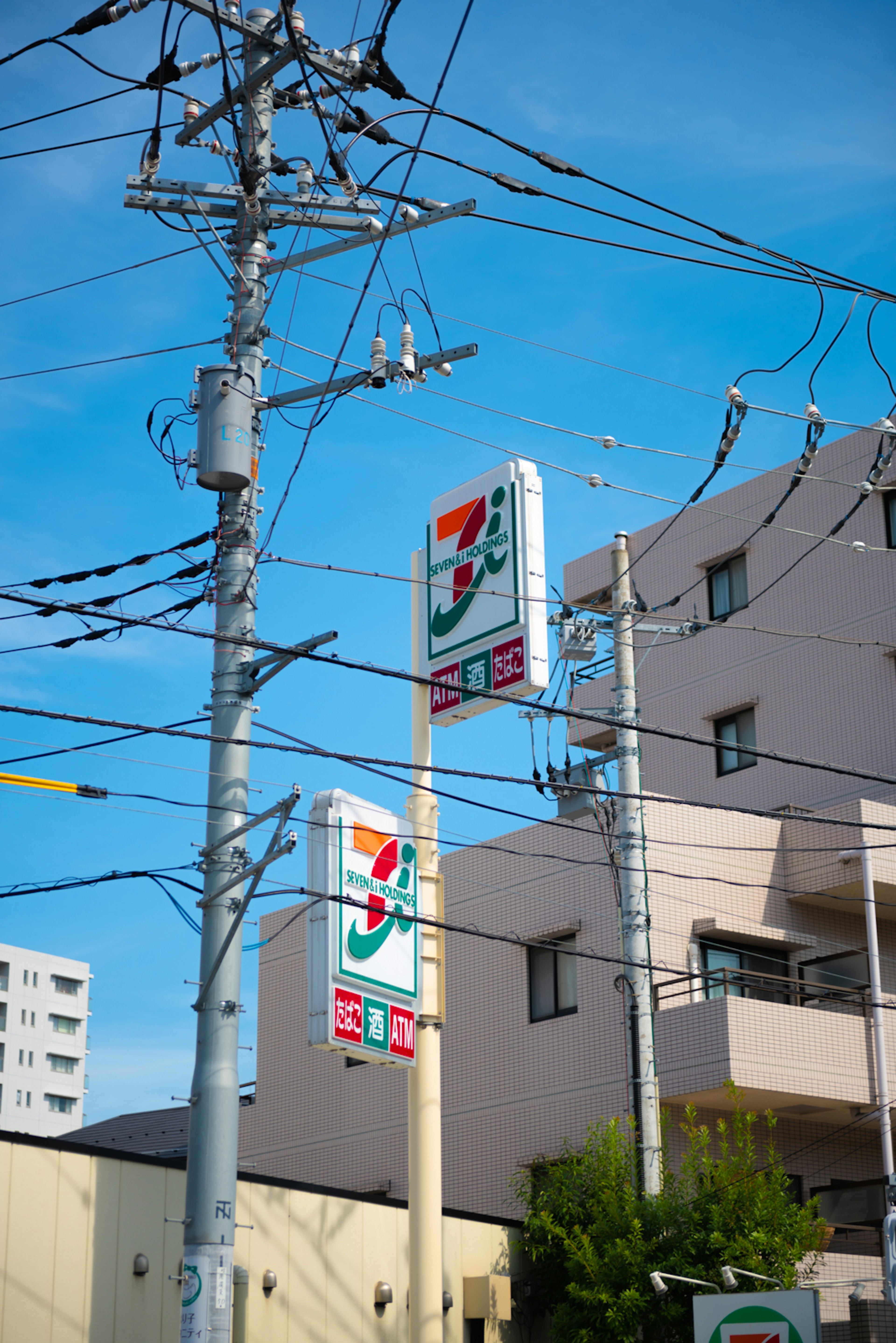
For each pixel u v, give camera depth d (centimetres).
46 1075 9650
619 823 1817
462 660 1811
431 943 1739
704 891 2348
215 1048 1191
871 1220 2178
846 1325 1756
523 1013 2391
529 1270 1930
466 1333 1853
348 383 1349
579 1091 2248
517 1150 2314
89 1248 1445
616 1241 1709
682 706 3256
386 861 1709
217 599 1299
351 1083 2669
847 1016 2183
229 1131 1178
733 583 3244
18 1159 1419
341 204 1350
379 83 1205
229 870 1233
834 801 2919
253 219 1363
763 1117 2262
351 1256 1736
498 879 2506
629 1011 1762
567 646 1870
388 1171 2536
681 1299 1677
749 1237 1670
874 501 3017
